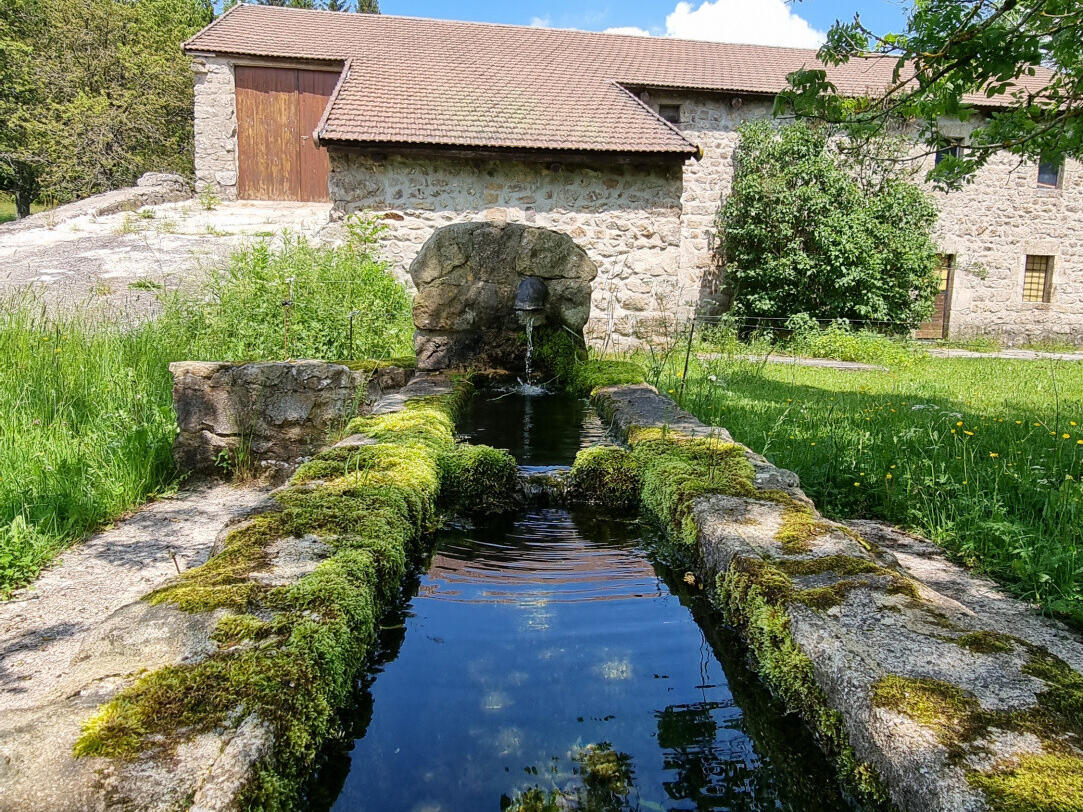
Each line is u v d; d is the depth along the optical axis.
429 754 1.67
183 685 1.35
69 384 4.76
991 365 10.23
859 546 2.20
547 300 5.02
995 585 2.81
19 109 19.62
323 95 13.23
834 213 12.27
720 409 5.29
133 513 3.87
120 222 11.19
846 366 9.67
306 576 1.81
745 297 12.91
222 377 4.38
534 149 9.30
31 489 3.53
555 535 2.94
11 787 1.10
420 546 2.65
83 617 2.68
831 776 1.54
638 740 1.75
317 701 1.45
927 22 3.06
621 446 3.63
